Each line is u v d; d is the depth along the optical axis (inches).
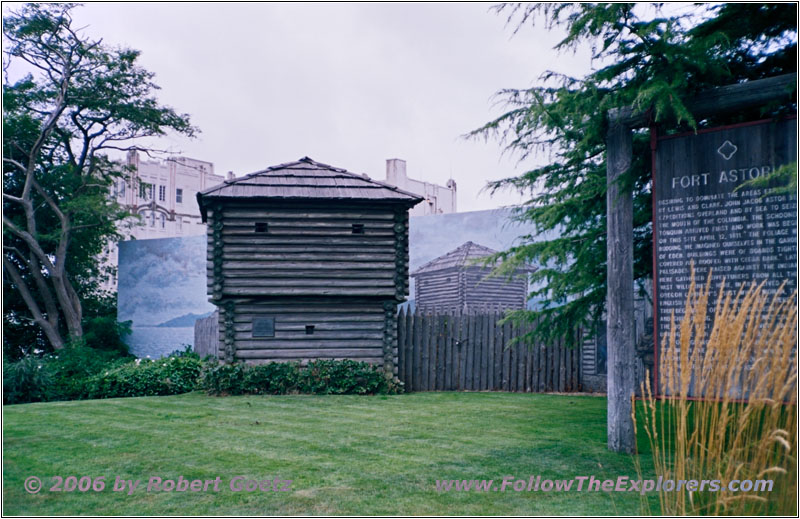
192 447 361.7
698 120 366.3
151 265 1240.8
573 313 434.9
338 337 653.3
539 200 437.4
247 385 618.8
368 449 354.0
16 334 1120.8
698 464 243.3
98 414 486.9
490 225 1035.9
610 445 341.4
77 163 1188.5
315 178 677.3
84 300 1243.8
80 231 1174.3
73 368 841.5
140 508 251.1
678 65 312.2
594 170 422.6
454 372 705.0
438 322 709.3
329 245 649.6
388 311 661.3
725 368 204.8
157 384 670.5
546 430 411.2
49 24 1019.3
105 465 320.2
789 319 199.5
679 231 305.9
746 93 306.3
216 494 269.4
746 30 329.7
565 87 348.2
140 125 1160.2
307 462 323.6
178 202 1718.8
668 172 311.1
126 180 1256.2
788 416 209.0
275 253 641.0
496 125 365.4
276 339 644.7
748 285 287.6
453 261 1024.9
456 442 371.9
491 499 259.3
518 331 701.3
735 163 295.7
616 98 330.0
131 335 1242.0
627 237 336.5
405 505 251.8
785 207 283.0
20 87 1082.7
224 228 638.5
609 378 341.4
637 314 647.8
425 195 1609.3
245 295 634.2
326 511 245.3
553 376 692.1
